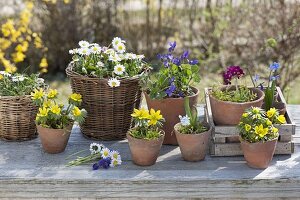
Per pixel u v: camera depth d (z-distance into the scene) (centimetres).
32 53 576
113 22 593
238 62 552
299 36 509
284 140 273
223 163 269
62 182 257
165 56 284
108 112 286
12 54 518
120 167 266
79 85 282
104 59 288
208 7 592
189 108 270
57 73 590
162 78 278
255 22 534
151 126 267
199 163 269
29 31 509
